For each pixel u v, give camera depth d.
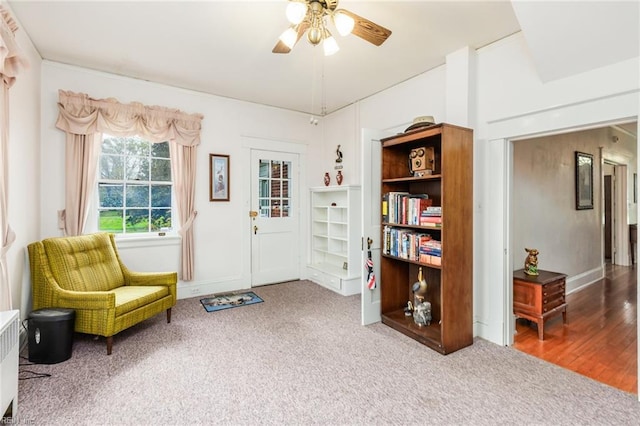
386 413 1.84
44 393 2.01
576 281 4.41
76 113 3.25
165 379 2.18
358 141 4.45
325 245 5.21
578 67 2.24
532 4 1.99
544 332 3.03
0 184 2.10
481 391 2.06
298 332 2.99
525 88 2.59
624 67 2.07
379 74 3.53
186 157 3.94
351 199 4.28
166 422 1.77
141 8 2.35
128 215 3.76
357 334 2.95
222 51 3.01
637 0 1.77
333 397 1.99
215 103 4.23
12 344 1.76
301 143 5.02
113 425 1.74
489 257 2.89
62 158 3.27
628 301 3.89
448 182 2.62
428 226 2.78
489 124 2.85
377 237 3.26
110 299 2.50
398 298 3.38
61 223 3.25
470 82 2.88
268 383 2.14
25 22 2.53
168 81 3.75
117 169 3.69
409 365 2.39
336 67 3.36
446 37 2.73
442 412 1.85
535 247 3.75
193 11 2.39
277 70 3.43
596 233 4.93
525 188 3.60
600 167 5.00
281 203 4.87
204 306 3.72
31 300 2.85
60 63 3.24
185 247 3.96
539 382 2.16
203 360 2.44
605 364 2.41
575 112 2.32
